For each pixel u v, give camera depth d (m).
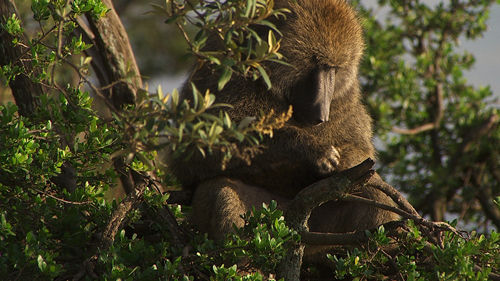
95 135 7.37
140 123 5.03
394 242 7.47
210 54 5.21
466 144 15.44
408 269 6.89
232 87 8.70
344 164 9.18
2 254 6.39
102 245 6.86
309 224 9.01
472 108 16.83
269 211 6.89
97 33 10.15
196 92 4.81
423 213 16.25
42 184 7.05
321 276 9.02
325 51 8.66
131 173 8.99
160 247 7.20
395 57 17.64
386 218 8.70
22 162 6.64
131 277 6.14
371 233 7.16
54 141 7.14
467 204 15.11
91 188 7.51
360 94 10.12
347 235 7.09
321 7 8.88
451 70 17.22
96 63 10.34
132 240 7.11
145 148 4.90
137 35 17.59
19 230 6.95
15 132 6.79
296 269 7.29
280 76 8.68
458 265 6.59
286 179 8.78
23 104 8.67
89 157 7.43
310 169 8.73
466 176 15.59
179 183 9.15
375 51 17.08
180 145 4.84
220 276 6.36
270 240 6.49
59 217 7.07
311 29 8.70
